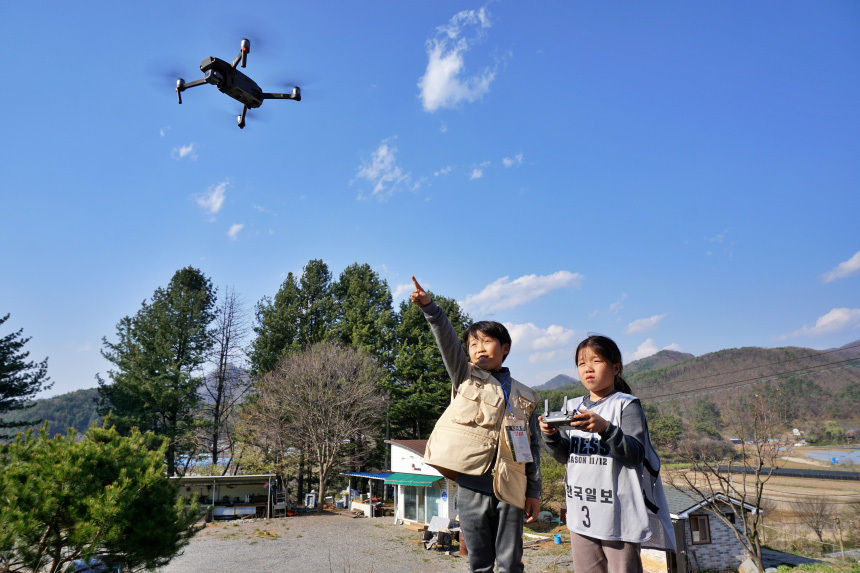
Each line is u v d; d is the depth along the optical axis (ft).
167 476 29.32
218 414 133.18
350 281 156.04
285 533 90.07
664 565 50.65
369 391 118.83
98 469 26.35
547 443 7.64
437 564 66.23
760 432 48.83
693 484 54.29
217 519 108.27
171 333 127.75
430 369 137.69
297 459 121.19
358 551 74.49
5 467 25.18
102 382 125.18
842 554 83.97
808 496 126.62
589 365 8.27
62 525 24.82
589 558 7.57
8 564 23.22
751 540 46.73
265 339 137.49
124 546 25.76
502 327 8.16
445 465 7.31
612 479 7.38
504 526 7.18
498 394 7.61
